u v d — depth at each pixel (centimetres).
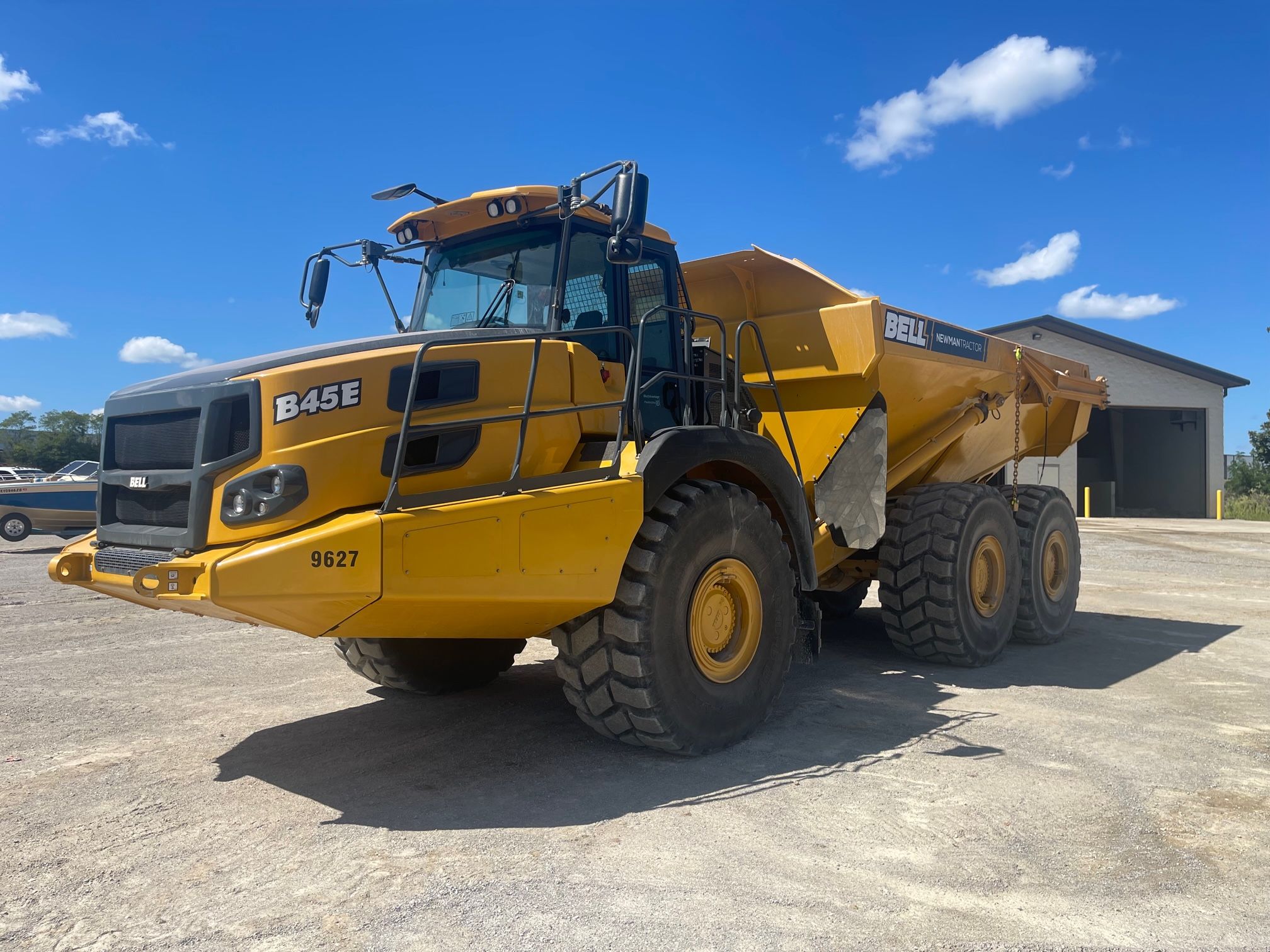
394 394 354
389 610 326
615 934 242
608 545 371
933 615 583
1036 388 770
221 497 331
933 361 606
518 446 363
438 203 479
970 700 509
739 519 425
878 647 679
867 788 360
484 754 407
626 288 469
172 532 346
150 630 758
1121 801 345
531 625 378
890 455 646
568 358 419
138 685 553
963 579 588
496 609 347
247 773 383
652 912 255
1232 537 1831
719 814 331
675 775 377
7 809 342
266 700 514
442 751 413
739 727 419
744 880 276
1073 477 2780
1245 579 1141
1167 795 353
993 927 247
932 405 648
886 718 467
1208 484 2998
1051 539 712
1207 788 360
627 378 419
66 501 1582
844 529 568
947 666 605
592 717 396
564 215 421
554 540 355
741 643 430
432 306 492
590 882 274
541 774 379
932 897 265
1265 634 734
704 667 410
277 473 323
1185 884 275
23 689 541
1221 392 2972
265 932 245
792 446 501
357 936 242
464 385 374
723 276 610
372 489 343
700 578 406
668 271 507
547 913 254
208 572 298
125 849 303
